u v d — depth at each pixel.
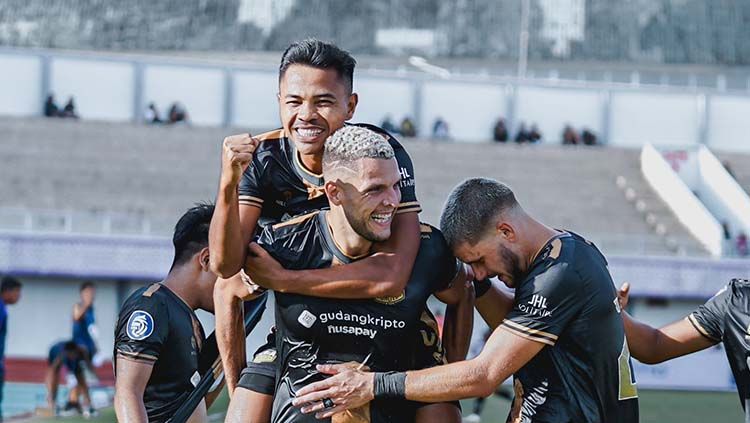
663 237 23.84
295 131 3.86
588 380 3.89
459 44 39.97
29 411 12.80
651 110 31.61
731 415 14.02
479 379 3.78
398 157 3.91
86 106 30.25
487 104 31.30
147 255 21.36
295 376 3.93
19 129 28.25
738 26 41.16
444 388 3.77
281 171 3.96
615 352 3.94
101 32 40.28
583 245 3.94
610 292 3.91
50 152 27.31
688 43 40.38
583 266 3.84
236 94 30.80
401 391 3.77
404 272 3.75
